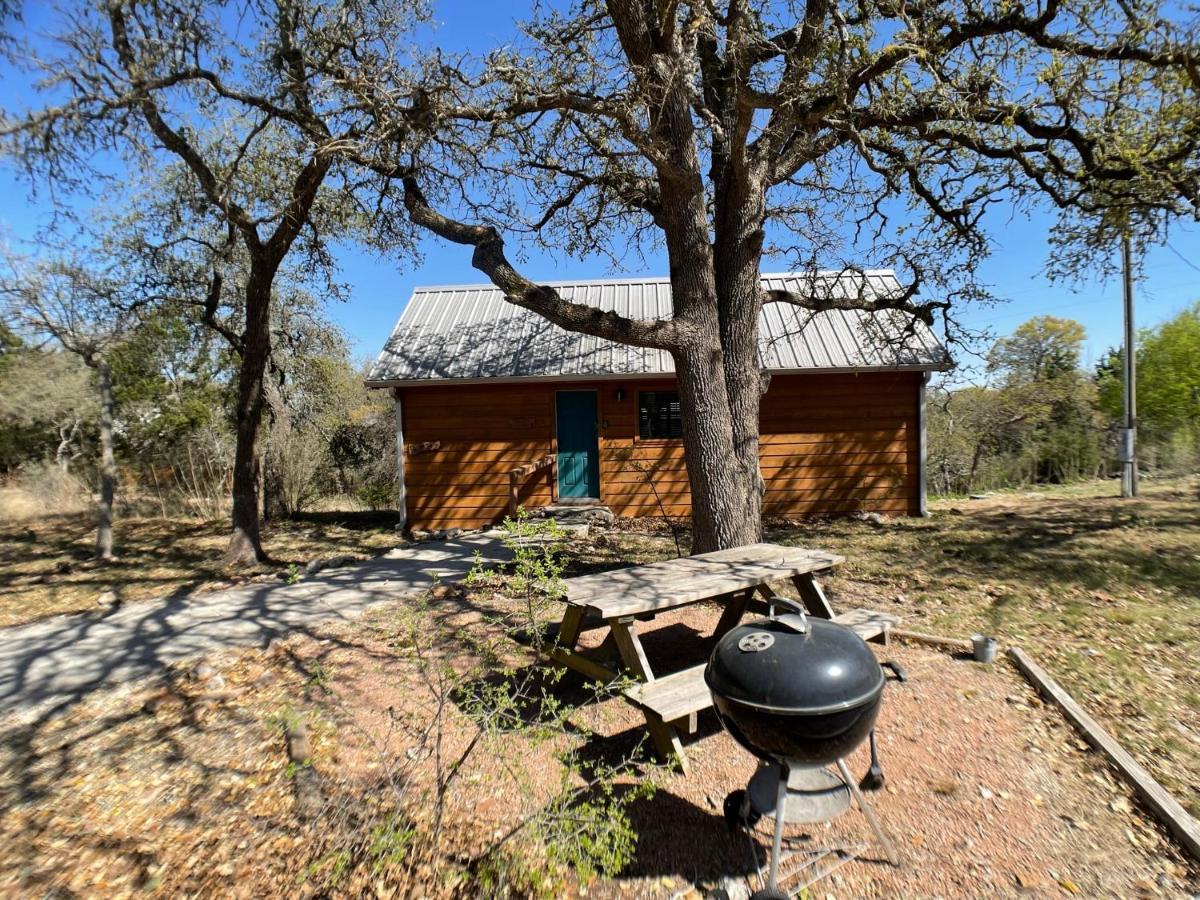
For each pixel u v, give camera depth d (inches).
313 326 609.0
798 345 459.8
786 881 98.5
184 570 347.6
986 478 676.1
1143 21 221.0
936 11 238.7
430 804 120.6
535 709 161.2
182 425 587.5
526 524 128.9
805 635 97.7
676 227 251.3
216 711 166.9
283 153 321.4
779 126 252.5
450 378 455.2
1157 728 142.5
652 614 187.3
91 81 241.8
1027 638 200.8
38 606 278.2
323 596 279.0
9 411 551.5
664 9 223.6
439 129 268.5
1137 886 95.7
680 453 473.1
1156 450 633.0
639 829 112.7
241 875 106.1
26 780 137.3
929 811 115.1
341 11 275.0
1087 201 328.2
